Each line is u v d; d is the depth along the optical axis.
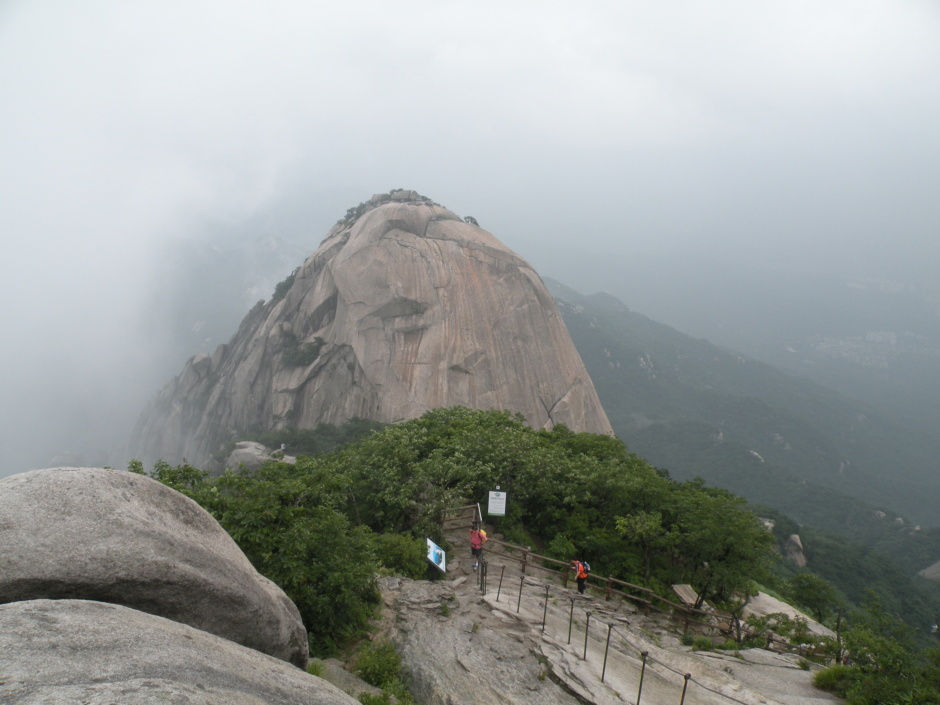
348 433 80.12
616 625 18.83
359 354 90.75
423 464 28.36
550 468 31.02
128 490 7.22
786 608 31.78
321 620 13.90
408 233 100.00
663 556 28.33
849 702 14.41
